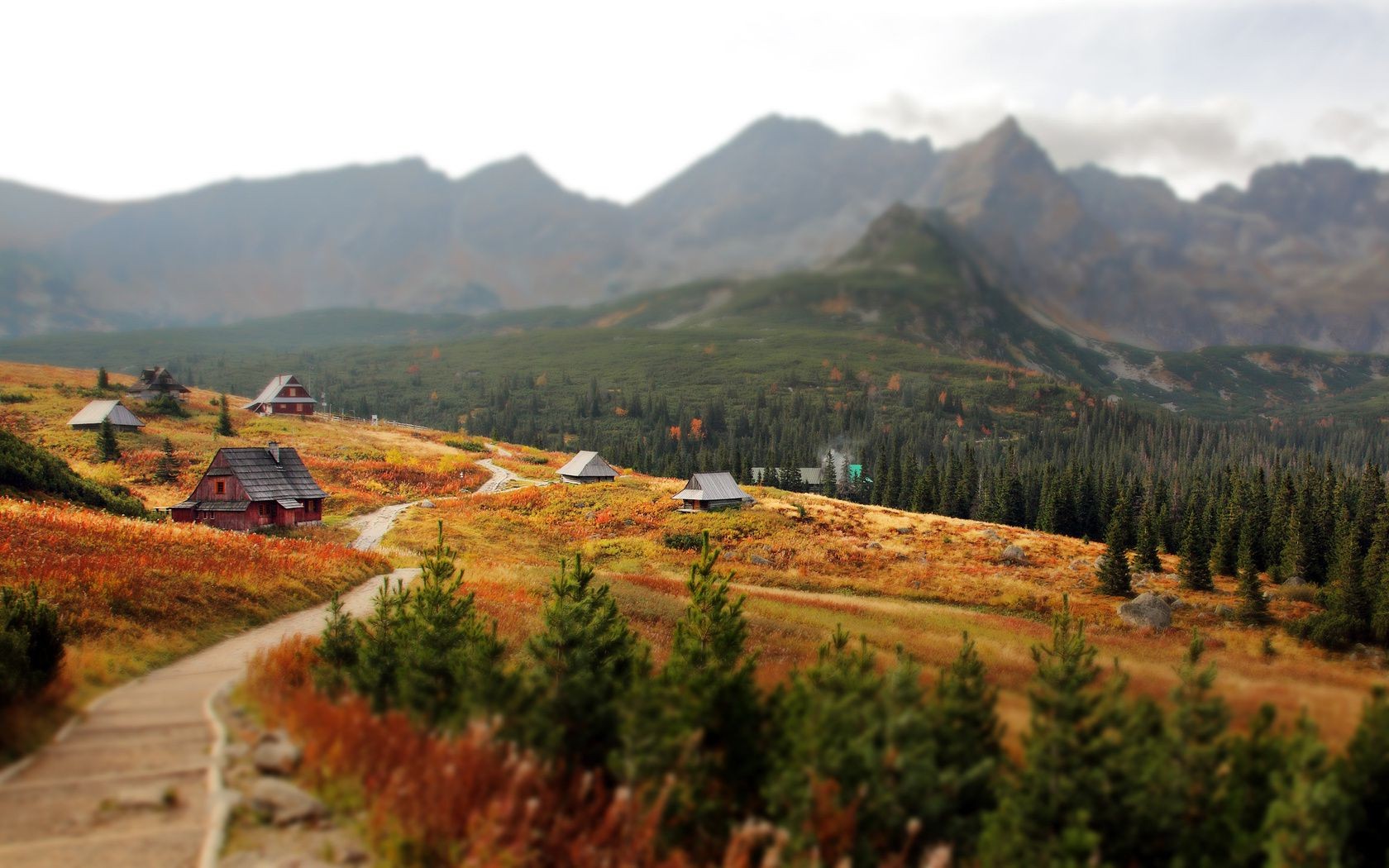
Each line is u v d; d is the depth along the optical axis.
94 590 21.38
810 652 24.77
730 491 82.31
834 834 8.27
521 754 9.88
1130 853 8.45
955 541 69.62
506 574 41.50
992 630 33.62
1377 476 75.38
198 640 21.64
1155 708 9.80
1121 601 50.88
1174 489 113.06
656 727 9.80
